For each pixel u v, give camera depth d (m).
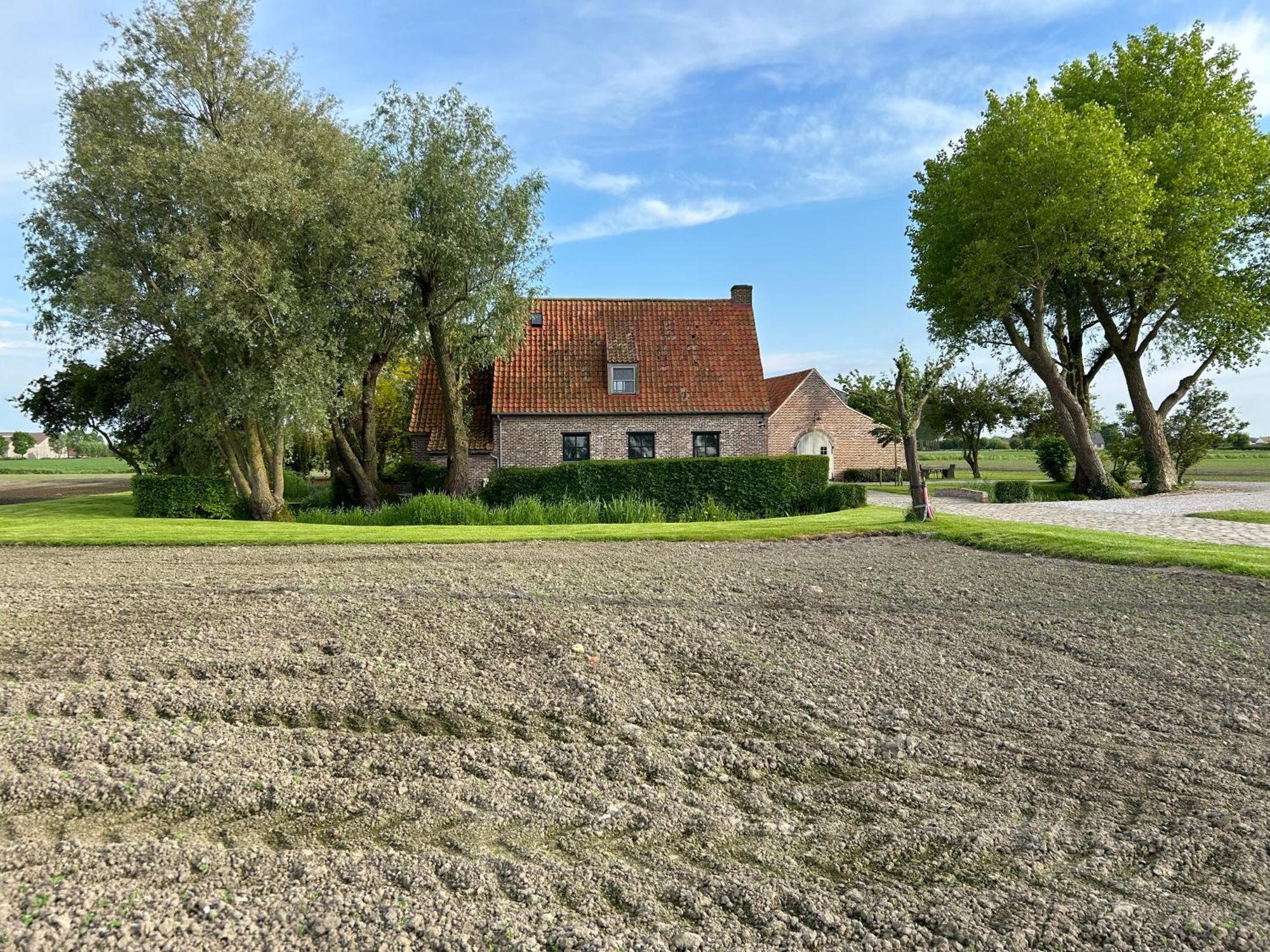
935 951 2.67
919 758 4.23
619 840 3.42
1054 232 22.50
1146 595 7.64
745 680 5.37
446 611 6.79
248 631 6.11
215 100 17.58
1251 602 7.28
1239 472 38.66
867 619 6.82
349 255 18.16
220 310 15.84
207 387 17.67
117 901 2.85
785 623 6.66
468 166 20.53
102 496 27.31
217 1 16.97
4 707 4.58
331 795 3.76
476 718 4.73
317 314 17.61
